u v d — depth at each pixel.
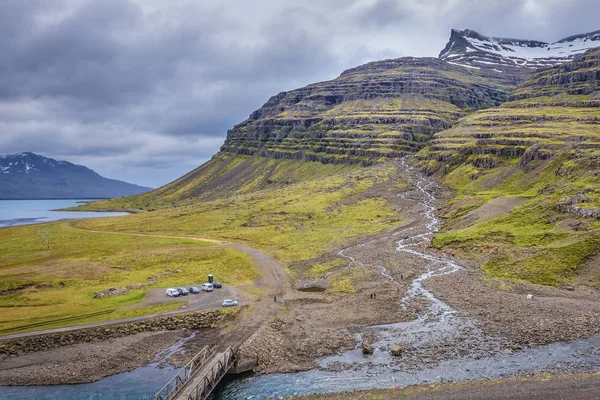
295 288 120.88
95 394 67.25
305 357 77.75
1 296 111.94
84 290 117.12
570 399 58.09
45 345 84.38
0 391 69.06
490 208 187.62
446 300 104.75
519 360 71.75
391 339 83.75
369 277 128.38
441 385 64.50
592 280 108.12
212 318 97.38
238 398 64.25
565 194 166.62
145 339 87.31
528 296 102.69
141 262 153.00
